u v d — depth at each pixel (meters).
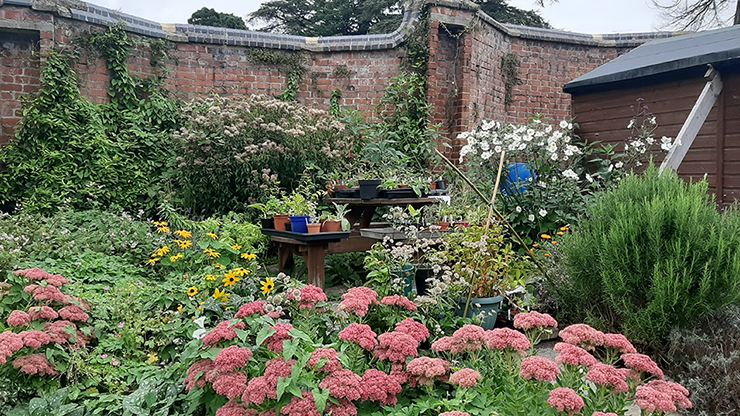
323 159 6.45
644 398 1.93
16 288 3.10
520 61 8.98
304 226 4.79
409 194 5.08
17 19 6.38
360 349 2.55
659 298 3.10
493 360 2.60
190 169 6.14
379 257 3.73
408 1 8.08
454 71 8.02
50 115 6.40
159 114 7.24
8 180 6.26
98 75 6.94
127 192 6.74
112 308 3.36
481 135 6.17
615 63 7.27
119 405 2.44
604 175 6.19
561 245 4.14
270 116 6.38
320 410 1.97
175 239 4.96
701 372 2.84
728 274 3.04
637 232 3.35
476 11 7.91
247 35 7.87
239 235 4.98
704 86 5.77
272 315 2.58
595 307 3.72
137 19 7.34
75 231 5.41
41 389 2.58
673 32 9.33
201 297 3.56
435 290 3.25
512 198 5.97
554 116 9.29
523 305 3.79
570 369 2.23
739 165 5.54
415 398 2.47
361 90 8.17
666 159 5.26
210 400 2.35
